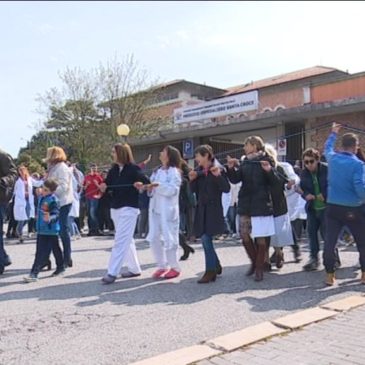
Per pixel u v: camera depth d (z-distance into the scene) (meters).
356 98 15.35
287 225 7.59
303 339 4.52
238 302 5.86
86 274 7.71
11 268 8.39
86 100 35.72
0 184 7.77
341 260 8.40
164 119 36.84
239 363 3.97
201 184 7.02
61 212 8.00
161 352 4.27
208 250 6.98
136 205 7.20
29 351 4.32
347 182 6.46
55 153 7.95
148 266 8.39
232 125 19.05
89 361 4.08
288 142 18.31
